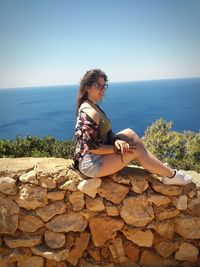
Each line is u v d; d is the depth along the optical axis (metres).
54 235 3.25
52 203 3.22
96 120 3.00
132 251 3.36
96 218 3.25
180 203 3.30
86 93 3.18
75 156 3.17
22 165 3.31
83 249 3.31
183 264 3.44
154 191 3.31
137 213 3.26
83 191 3.17
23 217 3.22
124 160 3.05
